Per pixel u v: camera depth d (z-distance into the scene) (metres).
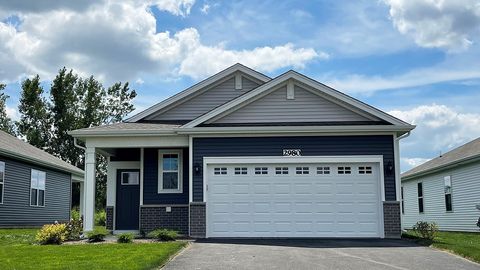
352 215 16.19
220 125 16.95
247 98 17.06
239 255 11.58
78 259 10.61
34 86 51.69
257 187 16.42
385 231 15.93
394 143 16.28
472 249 12.05
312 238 15.88
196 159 16.50
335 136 16.44
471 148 24.17
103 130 16.91
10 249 12.59
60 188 29.34
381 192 16.11
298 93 17.27
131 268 9.33
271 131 16.28
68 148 51.88
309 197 16.31
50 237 14.34
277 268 9.84
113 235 16.75
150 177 18.12
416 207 30.70
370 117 16.92
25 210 24.66
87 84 53.91
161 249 11.98
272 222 16.25
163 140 17.05
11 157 23.28
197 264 10.31
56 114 52.34
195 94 19.84
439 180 26.86
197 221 16.14
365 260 10.90
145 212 17.89
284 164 16.48
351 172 16.34
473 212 22.66
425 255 11.73
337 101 17.09
